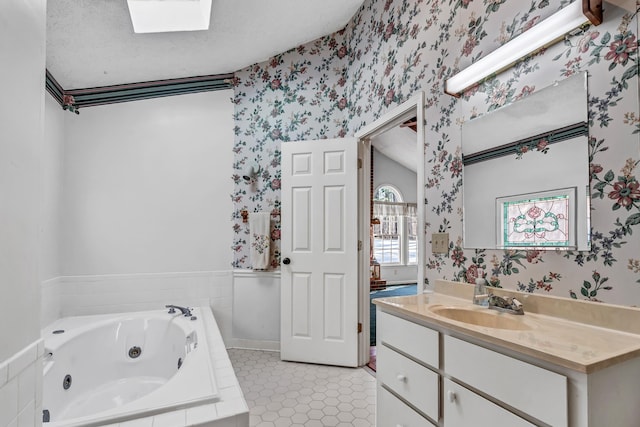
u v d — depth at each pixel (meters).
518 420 0.94
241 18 2.45
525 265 1.38
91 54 2.40
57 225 2.54
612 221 1.10
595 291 1.14
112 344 2.43
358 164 2.77
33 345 0.85
